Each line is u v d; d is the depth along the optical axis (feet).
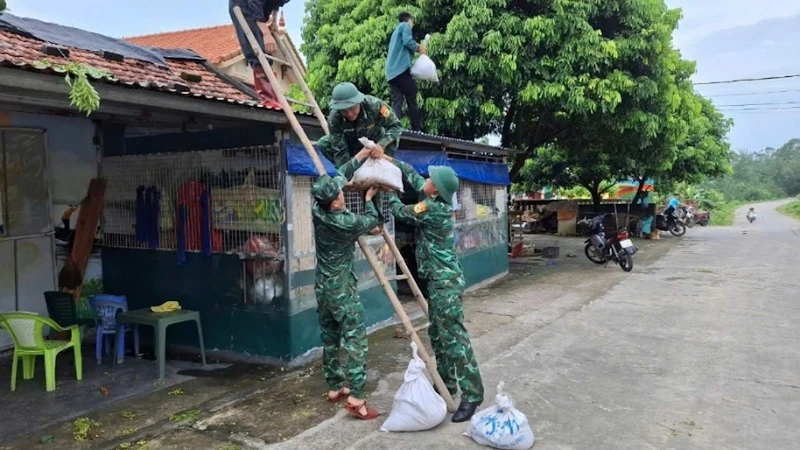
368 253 12.60
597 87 29.40
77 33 18.97
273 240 16.79
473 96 30.32
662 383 14.37
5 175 17.70
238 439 11.75
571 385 14.33
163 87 12.28
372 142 12.21
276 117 15.34
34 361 16.14
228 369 16.62
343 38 32.94
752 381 14.37
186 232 18.39
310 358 17.43
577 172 55.72
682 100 37.88
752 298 24.44
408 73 23.94
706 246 46.60
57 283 19.19
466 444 11.18
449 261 12.35
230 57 42.70
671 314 21.81
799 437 11.23
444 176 12.14
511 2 30.50
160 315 16.34
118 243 20.04
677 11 35.63
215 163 17.67
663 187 61.21
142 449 11.43
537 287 28.76
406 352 17.76
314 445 11.32
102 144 20.08
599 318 21.43
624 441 11.16
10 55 13.70
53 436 12.12
